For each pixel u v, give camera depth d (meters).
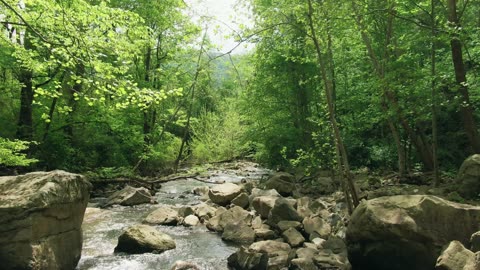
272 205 11.61
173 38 23.48
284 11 10.54
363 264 7.41
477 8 15.07
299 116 22.00
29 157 16.27
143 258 8.69
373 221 7.02
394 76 12.78
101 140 20.73
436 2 13.01
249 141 23.94
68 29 7.36
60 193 7.00
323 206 12.03
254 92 22.64
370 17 13.77
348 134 20.45
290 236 9.37
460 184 11.23
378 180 15.86
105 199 17.05
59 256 7.02
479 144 12.27
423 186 13.18
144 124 24.27
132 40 11.48
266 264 7.63
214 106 40.47
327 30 10.97
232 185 15.31
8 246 6.12
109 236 10.60
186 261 8.04
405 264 6.82
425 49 16.25
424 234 6.60
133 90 7.92
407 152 20.09
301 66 20.61
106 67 8.14
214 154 35.03
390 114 14.27
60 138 18.16
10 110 17.47
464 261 5.26
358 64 20.14
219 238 10.61
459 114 16.58
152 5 21.22
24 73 15.80
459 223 6.61
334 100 19.25
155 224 12.22
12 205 6.21
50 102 17.89
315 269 7.36
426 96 13.27
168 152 27.69
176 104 27.03
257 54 16.03
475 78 13.48
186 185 22.30
